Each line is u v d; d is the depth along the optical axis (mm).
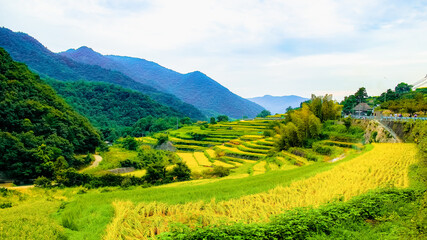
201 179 47438
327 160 46031
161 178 48781
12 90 70125
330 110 75125
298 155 56938
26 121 65438
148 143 114312
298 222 12211
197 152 89562
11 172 52844
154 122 182500
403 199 16125
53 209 22094
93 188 43562
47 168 55219
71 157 65688
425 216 11445
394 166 28828
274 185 24766
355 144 52531
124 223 15117
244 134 101375
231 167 59469
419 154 29125
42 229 15172
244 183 29062
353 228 12312
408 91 119562
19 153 54688
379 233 11312
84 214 17828
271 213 16391
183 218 15750
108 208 18312
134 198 22812
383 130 50875
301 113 72688
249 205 18141
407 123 44406
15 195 36531
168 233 11289
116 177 47062
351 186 21406
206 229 11508
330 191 19891
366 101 121688
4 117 62406
